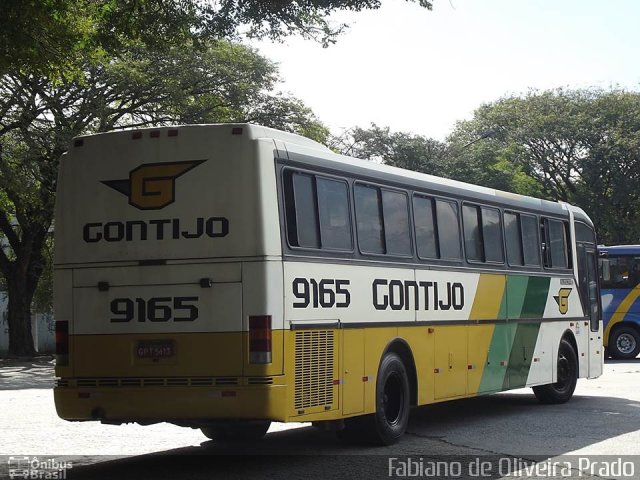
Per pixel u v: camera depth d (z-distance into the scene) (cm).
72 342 983
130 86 3228
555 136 5938
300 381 959
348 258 1067
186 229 952
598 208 5788
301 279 974
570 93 6166
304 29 1756
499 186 5322
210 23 1644
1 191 3181
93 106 3175
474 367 1358
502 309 1452
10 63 1360
